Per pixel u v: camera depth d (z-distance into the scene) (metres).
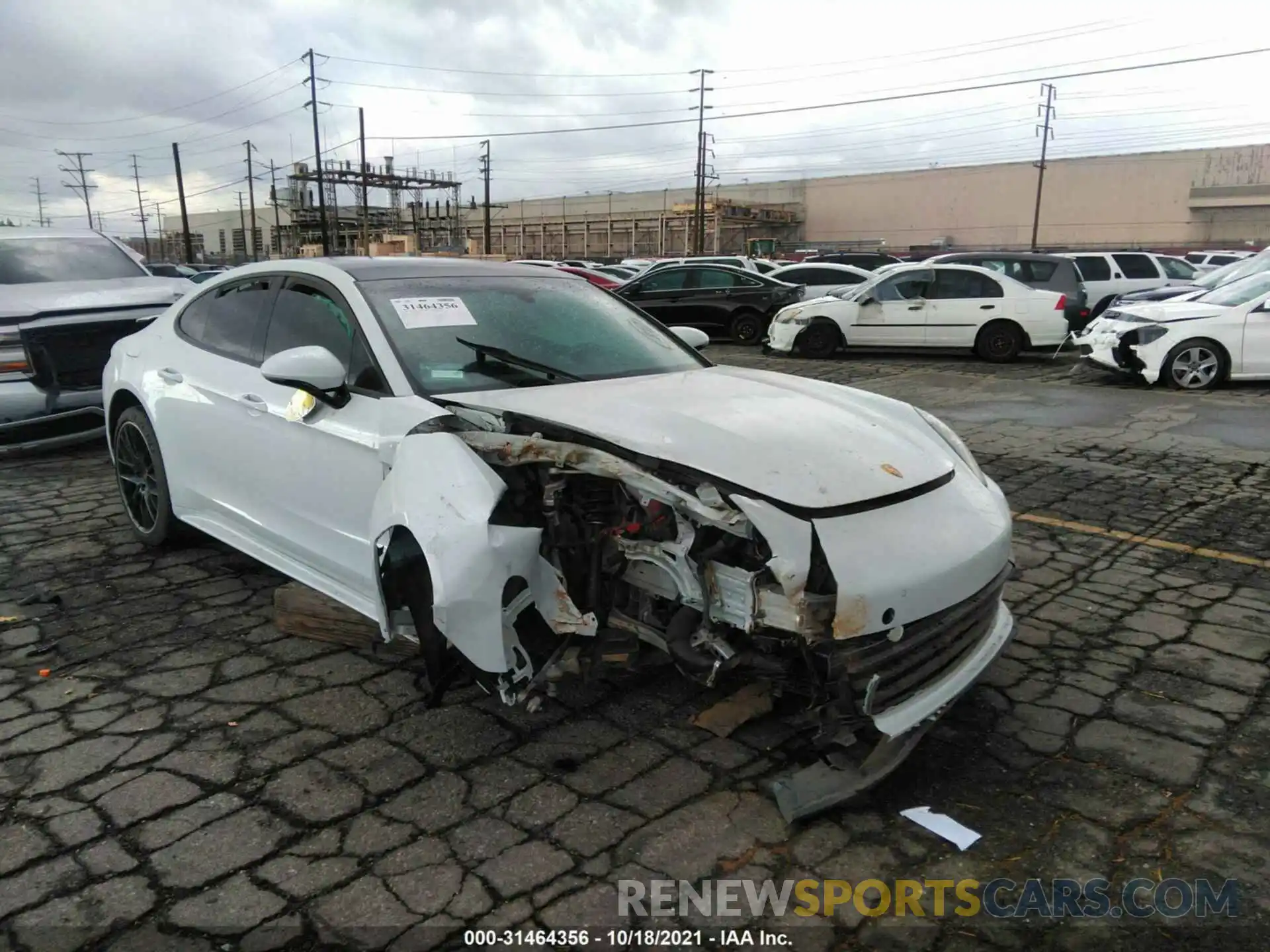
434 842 2.51
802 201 73.31
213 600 4.16
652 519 2.82
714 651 2.71
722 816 2.64
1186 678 3.50
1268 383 10.84
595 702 3.27
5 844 2.47
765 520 2.52
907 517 2.75
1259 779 2.83
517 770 2.85
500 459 2.88
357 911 2.25
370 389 3.35
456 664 2.96
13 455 6.87
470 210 84.62
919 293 13.95
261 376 3.84
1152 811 2.68
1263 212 56.03
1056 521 5.50
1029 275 15.05
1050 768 2.90
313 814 2.62
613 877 2.38
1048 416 8.93
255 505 3.86
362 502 3.24
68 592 4.25
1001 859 2.48
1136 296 13.84
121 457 4.84
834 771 2.71
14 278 7.34
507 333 3.70
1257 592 4.36
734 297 16.61
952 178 66.19
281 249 73.75
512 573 2.66
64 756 2.89
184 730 3.06
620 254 75.94
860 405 3.50
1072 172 61.75
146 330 4.88
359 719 3.14
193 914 2.22
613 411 3.02
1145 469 6.80
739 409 3.12
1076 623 4.01
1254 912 2.27
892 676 2.62
